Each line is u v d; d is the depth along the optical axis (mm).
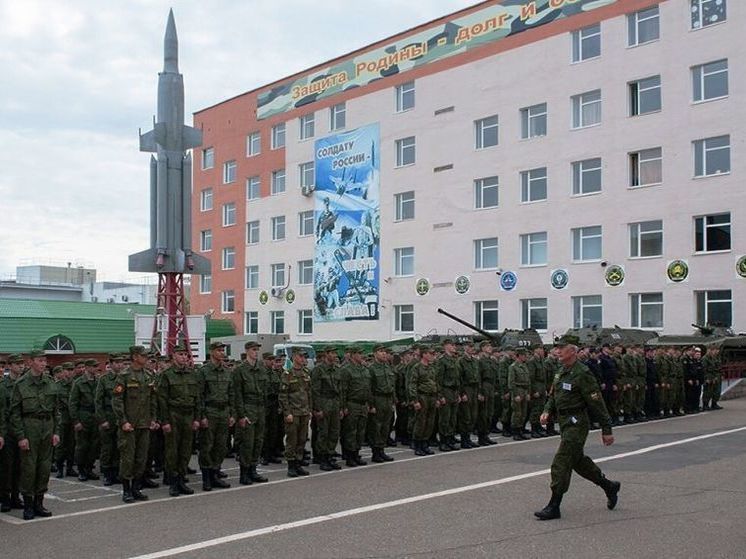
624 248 32375
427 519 9117
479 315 37688
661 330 31234
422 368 14953
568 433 9102
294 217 47719
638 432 17578
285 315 47969
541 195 35531
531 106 35938
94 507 10625
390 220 41844
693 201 30484
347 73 44625
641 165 32375
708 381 23359
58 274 81375
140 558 7789
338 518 9320
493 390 16297
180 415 11375
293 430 12734
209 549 8062
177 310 21938
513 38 36656
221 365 11938
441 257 39250
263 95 50156
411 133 41000
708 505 9578
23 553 8141
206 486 11695
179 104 22156
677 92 31141
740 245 29172
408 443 16750
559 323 34188
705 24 30531
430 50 40219
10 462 10430
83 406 13156
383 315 41906
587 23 33938
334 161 45094
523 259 36000
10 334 33969
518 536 8266
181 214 21938
